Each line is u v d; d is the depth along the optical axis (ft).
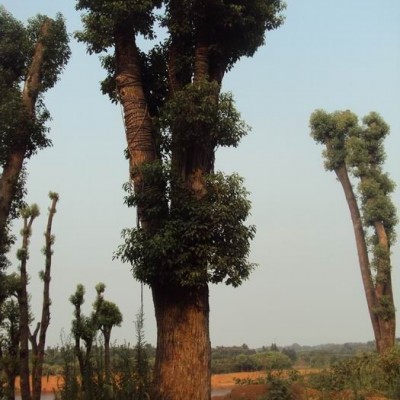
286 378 61.21
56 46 55.06
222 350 190.19
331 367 69.05
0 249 47.65
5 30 55.26
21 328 34.60
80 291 37.60
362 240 97.55
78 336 34.37
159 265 34.30
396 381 58.44
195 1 40.57
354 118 102.42
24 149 50.83
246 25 42.29
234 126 37.70
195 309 35.17
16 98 50.80
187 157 38.78
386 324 89.45
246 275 34.88
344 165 102.53
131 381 30.25
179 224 34.37
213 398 60.13
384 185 98.94
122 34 41.83
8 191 48.83
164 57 44.14
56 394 30.55
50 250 37.99
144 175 36.04
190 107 36.68
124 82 40.93
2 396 32.55
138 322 36.27
